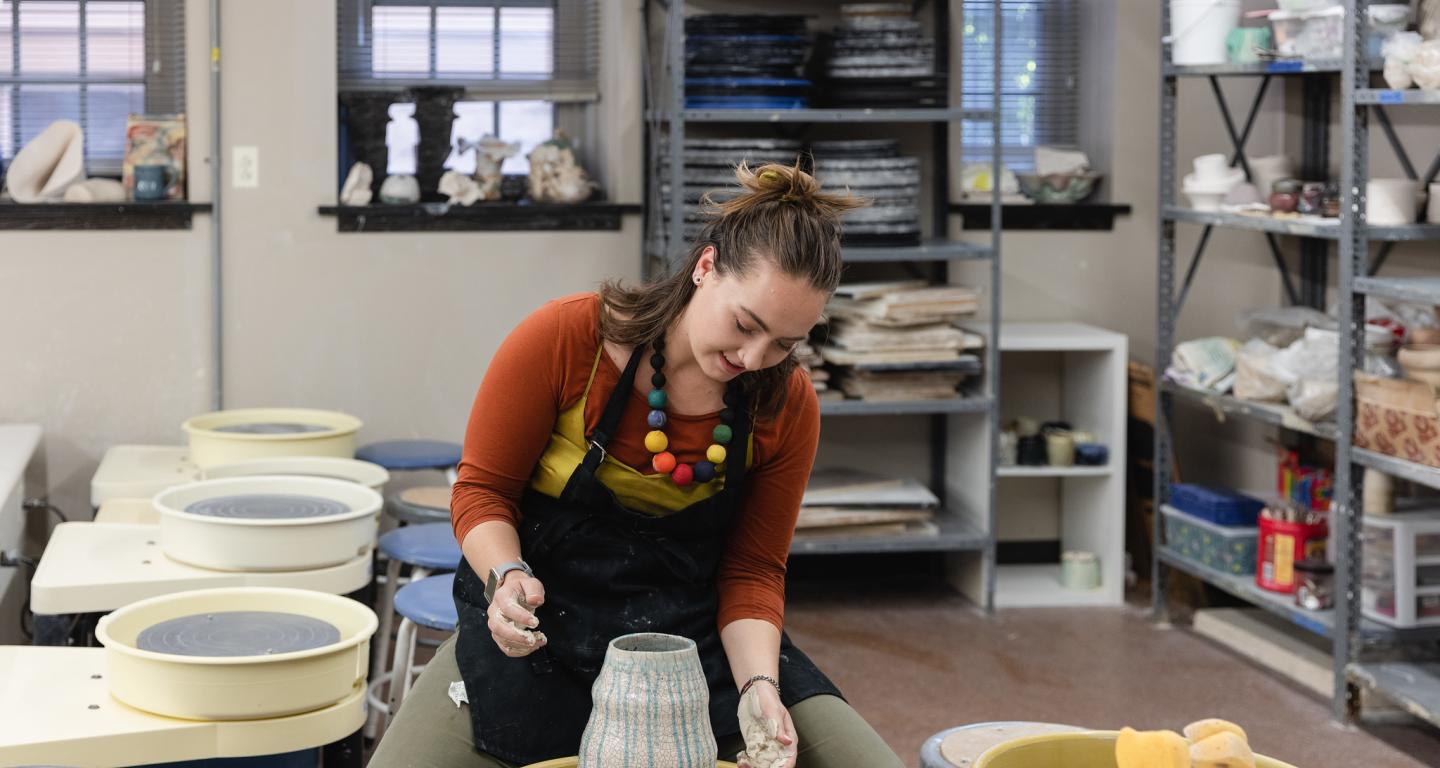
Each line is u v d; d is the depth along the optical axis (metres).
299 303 4.72
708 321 1.71
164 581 2.55
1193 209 4.43
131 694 1.96
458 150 4.93
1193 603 4.83
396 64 4.85
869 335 4.50
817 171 4.55
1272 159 4.45
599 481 1.87
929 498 4.70
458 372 4.84
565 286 4.86
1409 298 3.42
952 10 4.95
